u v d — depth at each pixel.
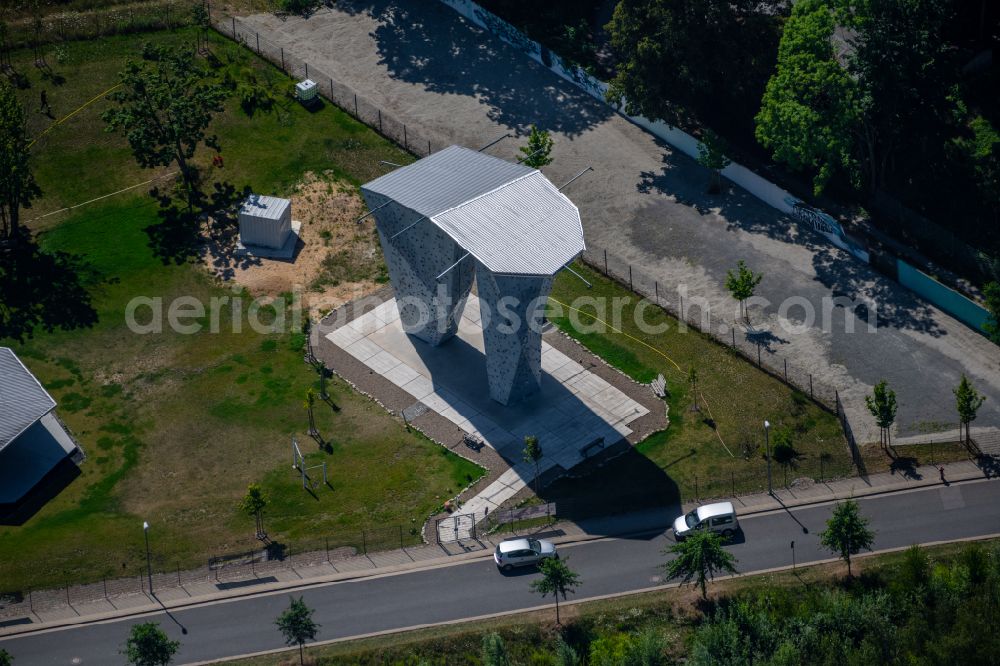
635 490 103.75
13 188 120.94
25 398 105.31
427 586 97.75
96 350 115.44
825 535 96.19
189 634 94.81
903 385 111.50
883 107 122.12
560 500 103.12
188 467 106.00
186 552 100.00
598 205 128.88
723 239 125.19
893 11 119.44
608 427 108.56
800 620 92.88
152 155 126.00
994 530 100.56
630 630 94.56
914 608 93.94
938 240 124.44
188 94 132.25
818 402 110.06
